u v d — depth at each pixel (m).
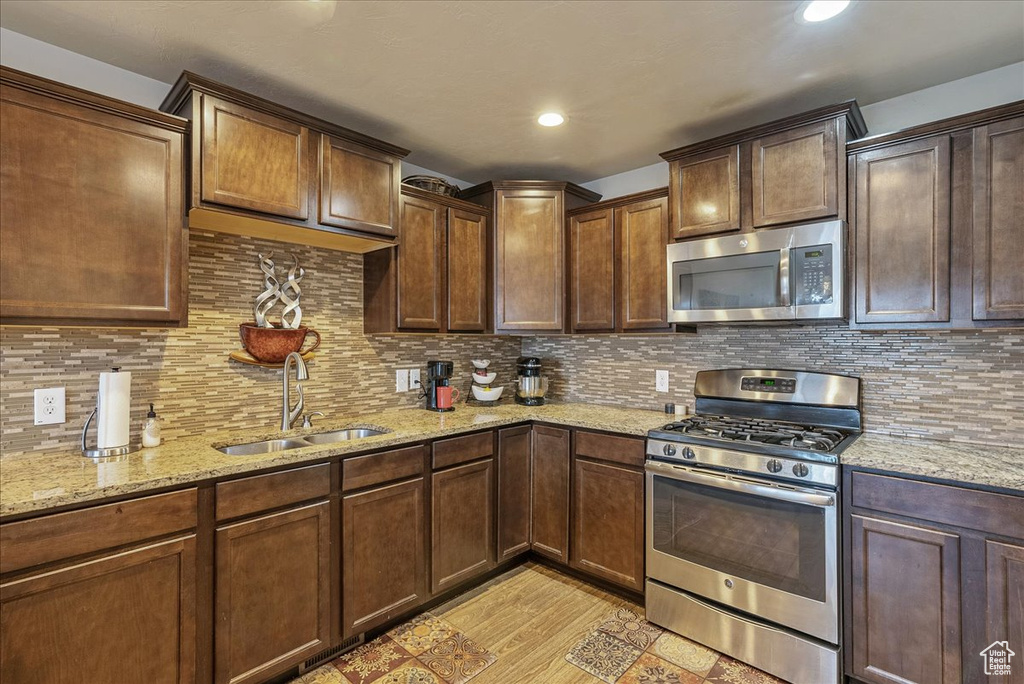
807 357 2.53
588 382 3.42
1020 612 1.56
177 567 1.62
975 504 1.64
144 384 2.09
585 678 1.98
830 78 2.09
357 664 2.05
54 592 1.41
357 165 2.36
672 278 2.55
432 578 2.40
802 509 1.94
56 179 1.61
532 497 2.88
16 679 1.35
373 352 2.88
